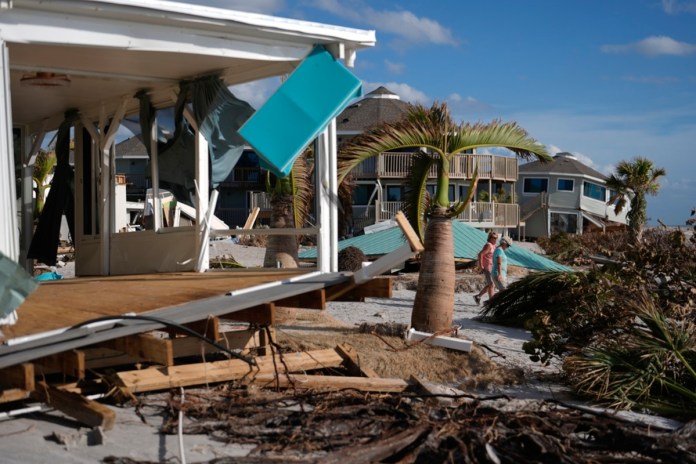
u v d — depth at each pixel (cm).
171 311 711
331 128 917
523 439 642
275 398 758
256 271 1016
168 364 648
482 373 990
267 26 845
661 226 1357
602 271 1270
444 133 1234
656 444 654
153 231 1167
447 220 1205
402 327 1151
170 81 1087
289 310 1292
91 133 1284
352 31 898
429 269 1192
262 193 5012
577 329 1048
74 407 673
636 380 895
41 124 1410
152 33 798
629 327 1032
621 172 4400
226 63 968
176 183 1139
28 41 724
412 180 1320
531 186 6962
